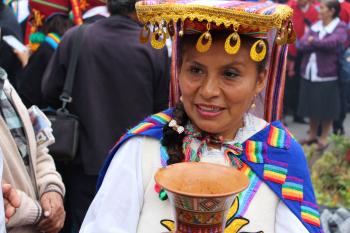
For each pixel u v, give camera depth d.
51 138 2.18
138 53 3.03
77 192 3.10
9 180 1.87
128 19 3.10
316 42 6.92
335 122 7.60
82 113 2.99
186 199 1.25
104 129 2.99
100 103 2.99
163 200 1.51
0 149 1.72
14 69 3.70
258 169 1.57
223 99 1.47
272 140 1.61
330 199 3.72
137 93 3.04
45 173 2.16
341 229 2.99
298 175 1.59
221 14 1.37
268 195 1.56
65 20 3.52
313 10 7.63
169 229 1.48
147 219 1.51
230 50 1.39
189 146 1.56
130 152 1.57
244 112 1.54
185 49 1.50
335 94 7.00
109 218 1.51
